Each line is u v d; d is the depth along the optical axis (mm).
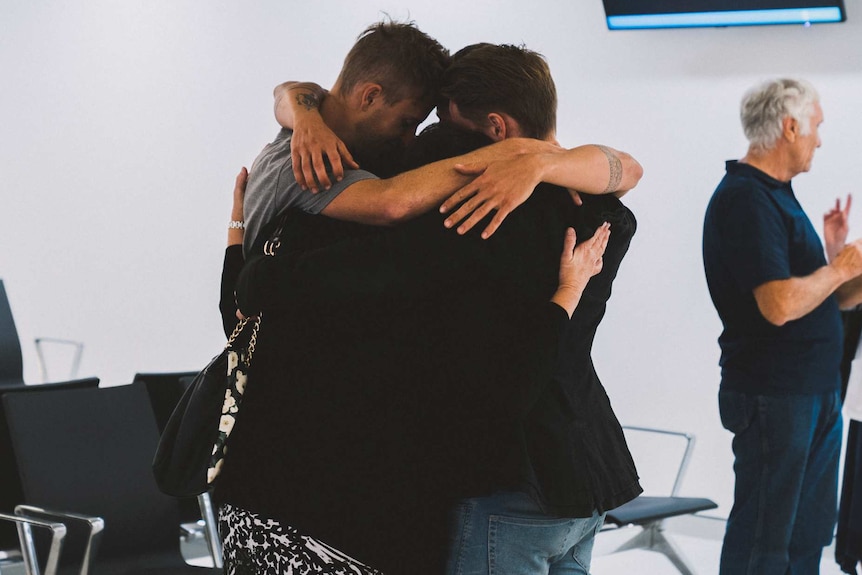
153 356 6453
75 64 6586
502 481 1471
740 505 3270
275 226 1582
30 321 6730
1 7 6676
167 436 1643
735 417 3260
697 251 5188
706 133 5137
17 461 2967
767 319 3090
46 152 6664
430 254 1449
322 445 1485
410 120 1646
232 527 1539
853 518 3643
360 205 1491
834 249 3598
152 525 3178
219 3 6254
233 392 1582
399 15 5816
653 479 5340
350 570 1471
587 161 1557
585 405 1587
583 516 1519
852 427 3648
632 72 5289
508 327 1486
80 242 6609
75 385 3523
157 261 6430
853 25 4816
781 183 3230
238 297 1567
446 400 1486
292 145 1562
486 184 1464
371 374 1489
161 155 6418
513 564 1514
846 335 3557
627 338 5402
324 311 1507
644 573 4480
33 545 2754
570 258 1531
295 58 6086
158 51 6402
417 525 1475
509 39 5574
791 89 3201
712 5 5008
